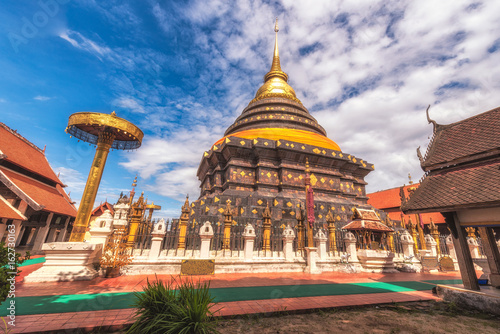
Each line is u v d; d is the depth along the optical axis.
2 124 20.66
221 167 25.06
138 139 12.17
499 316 6.49
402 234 16.98
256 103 32.78
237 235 14.62
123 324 5.05
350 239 14.94
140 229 12.70
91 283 8.89
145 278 10.04
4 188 17.02
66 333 4.73
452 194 8.00
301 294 8.08
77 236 10.18
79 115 10.74
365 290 9.01
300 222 14.78
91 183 10.73
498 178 7.28
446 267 15.38
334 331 5.18
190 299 4.61
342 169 27.41
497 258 9.05
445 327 5.55
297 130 27.80
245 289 8.62
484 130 8.85
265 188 22.55
